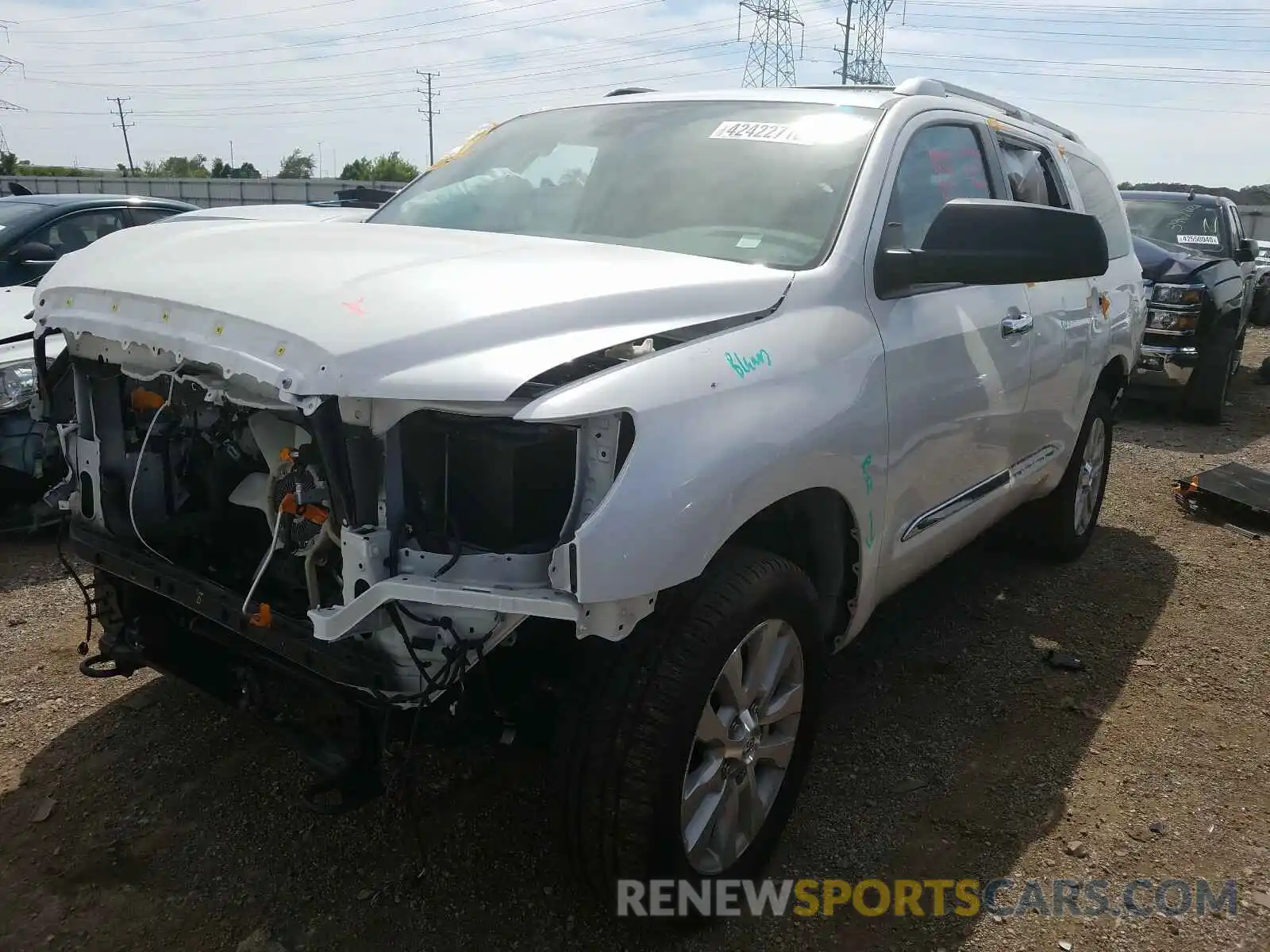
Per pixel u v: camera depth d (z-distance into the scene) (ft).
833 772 10.28
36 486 15.26
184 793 9.46
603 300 7.20
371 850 8.78
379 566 6.57
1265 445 26.30
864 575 9.27
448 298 6.81
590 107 12.00
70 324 8.07
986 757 10.67
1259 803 10.02
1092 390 14.87
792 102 10.87
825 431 8.04
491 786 9.68
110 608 9.18
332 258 7.70
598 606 6.42
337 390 6.19
